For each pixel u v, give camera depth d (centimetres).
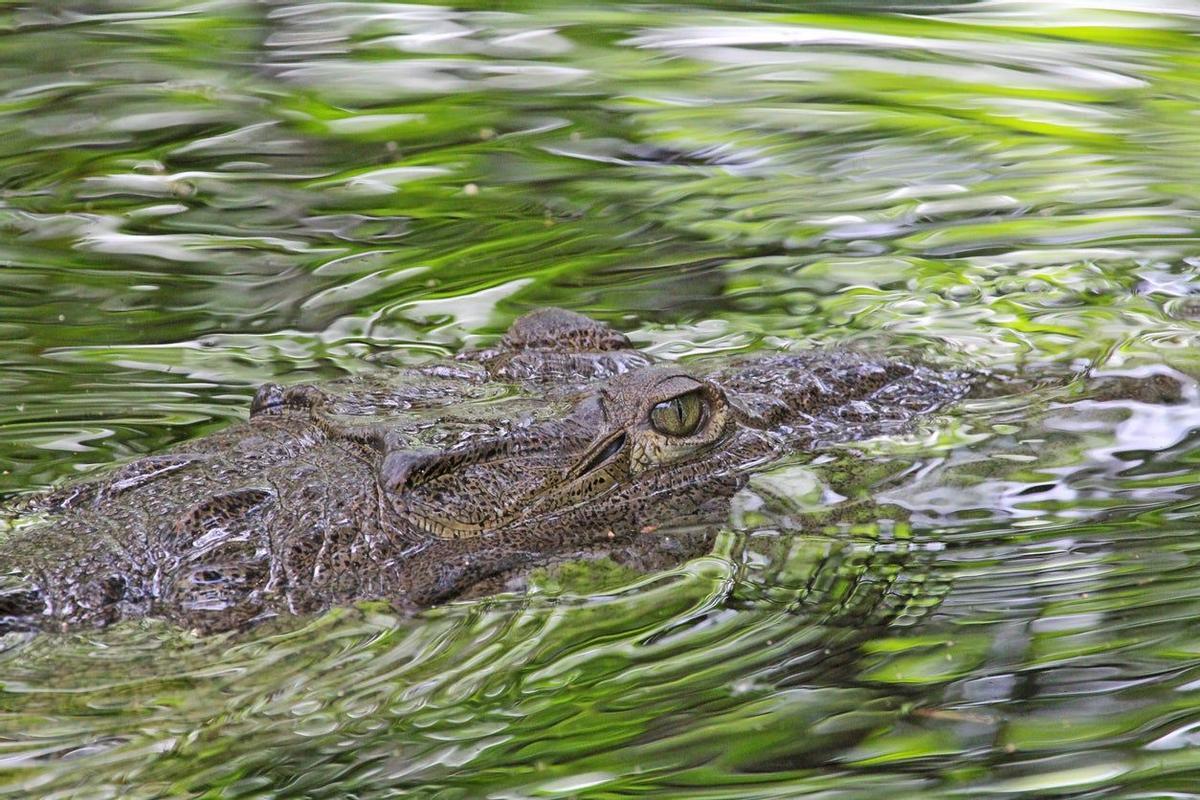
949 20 2288
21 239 1491
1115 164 1645
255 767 639
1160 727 635
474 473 788
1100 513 830
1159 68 2019
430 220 1552
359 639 708
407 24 2277
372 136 1817
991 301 1238
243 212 1579
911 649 710
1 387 1123
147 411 1077
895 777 615
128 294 1352
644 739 651
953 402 963
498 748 649
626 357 950
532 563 768
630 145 1780
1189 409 952
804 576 770
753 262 1391
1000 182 1602
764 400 918
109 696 666
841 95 1942
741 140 1783
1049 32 2212
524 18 2306
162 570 719
